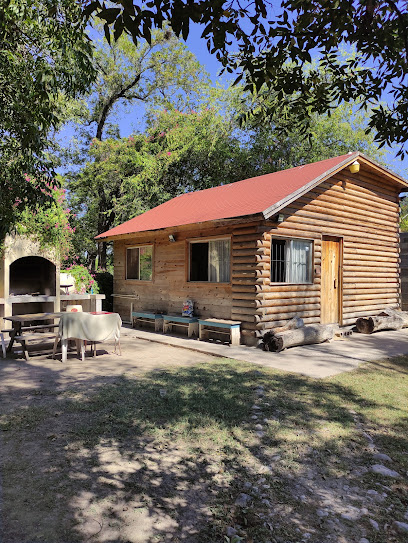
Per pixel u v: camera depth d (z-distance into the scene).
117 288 13.83
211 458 3.47
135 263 12.99
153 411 4.53
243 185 12.22
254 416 4.42
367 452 3.61
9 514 2.62
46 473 3.16
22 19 4.24
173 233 11.02
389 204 12.62
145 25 2.31
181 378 5.98
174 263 11.13
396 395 5.22
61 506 2.72
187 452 3.57
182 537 2.45
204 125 20.86
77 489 2.94
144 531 2.49
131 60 21.00
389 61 3.58
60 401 4.85
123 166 18.38
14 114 4.41
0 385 5.59
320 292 10.02
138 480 3.09
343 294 10.78
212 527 2.55
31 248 10.12
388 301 12.46
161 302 11.67
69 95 5.13
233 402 4.86
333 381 5.85
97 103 21.77
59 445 3.66
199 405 4.73
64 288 12.91
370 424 4.26
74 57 4.62
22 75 4.32
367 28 3.18
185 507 2.76
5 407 4.64
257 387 5.50
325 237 10.41
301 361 7.18
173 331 11.12
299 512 2.72
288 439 3.85
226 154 21.17
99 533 2.46
